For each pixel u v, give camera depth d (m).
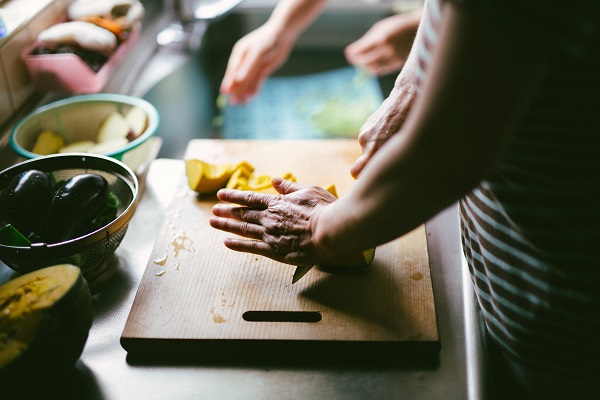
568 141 0.51
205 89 1.47
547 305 0.62
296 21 1.28
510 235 0.62
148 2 1.54
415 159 0.50
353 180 0.95
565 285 0.60
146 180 1.01
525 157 0.54
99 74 1.07
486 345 0.74
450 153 0.48
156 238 0.84
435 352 0.70
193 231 0.85
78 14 1.13
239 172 0.93
